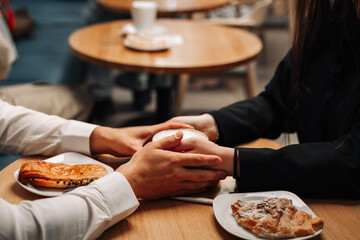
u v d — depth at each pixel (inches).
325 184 29.0
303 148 30.3
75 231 24.7
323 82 36.4
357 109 32.3
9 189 28.9
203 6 87.7
